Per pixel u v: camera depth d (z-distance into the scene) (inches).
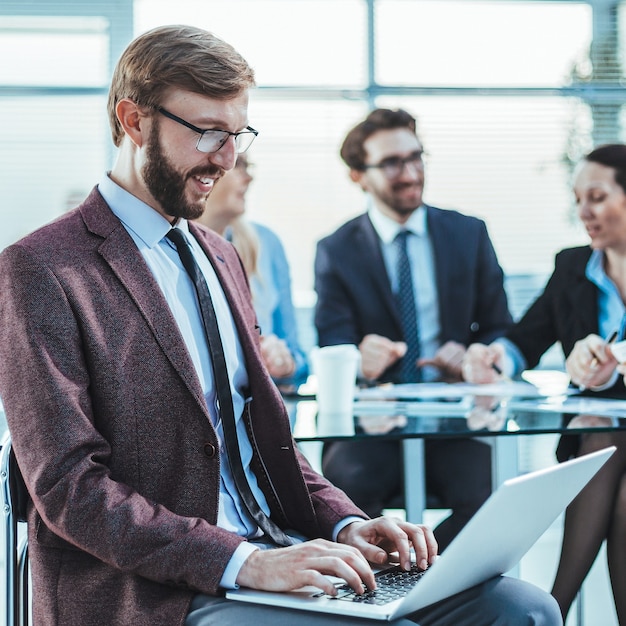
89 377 51.2
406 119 117.9
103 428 51.4
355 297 116.0
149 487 51.5
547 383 100.3
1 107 150.4
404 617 48.7
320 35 157.3
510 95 162.2
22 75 150.7
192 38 54.2
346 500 59.5
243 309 61.8
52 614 50.9
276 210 158.7
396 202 117.3
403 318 117.0
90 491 48.3
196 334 56.6
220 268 60.7
